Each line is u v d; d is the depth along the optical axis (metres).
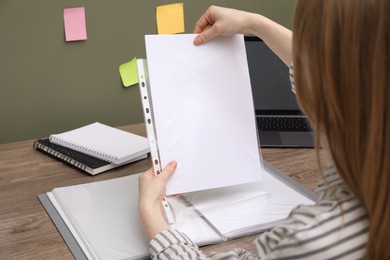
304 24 0.59
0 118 1.45
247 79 1.06
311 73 0.59
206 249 0.92
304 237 0.60
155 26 1.55
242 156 1.04
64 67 1.47
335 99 0.57
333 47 0.57
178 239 0.82
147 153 1.24
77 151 1.24
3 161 1.22
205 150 1.01
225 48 1.05
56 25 1.42
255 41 1.37
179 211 1.00
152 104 1.00
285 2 1.74
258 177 1.05
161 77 1.00
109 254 0.88
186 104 1.01
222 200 1.03
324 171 0.64
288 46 1.12
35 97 1.47
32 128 1.49
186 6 1.58
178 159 0.99
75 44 1.46
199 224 0.97
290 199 1.04
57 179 1.14
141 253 0.89
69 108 1.52
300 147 1.28
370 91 0.55
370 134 0.55
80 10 1.43
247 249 0.92
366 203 0.58
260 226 0.96
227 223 0.96
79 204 1.03
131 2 1.49
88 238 0.93
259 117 1.38
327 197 0.63
